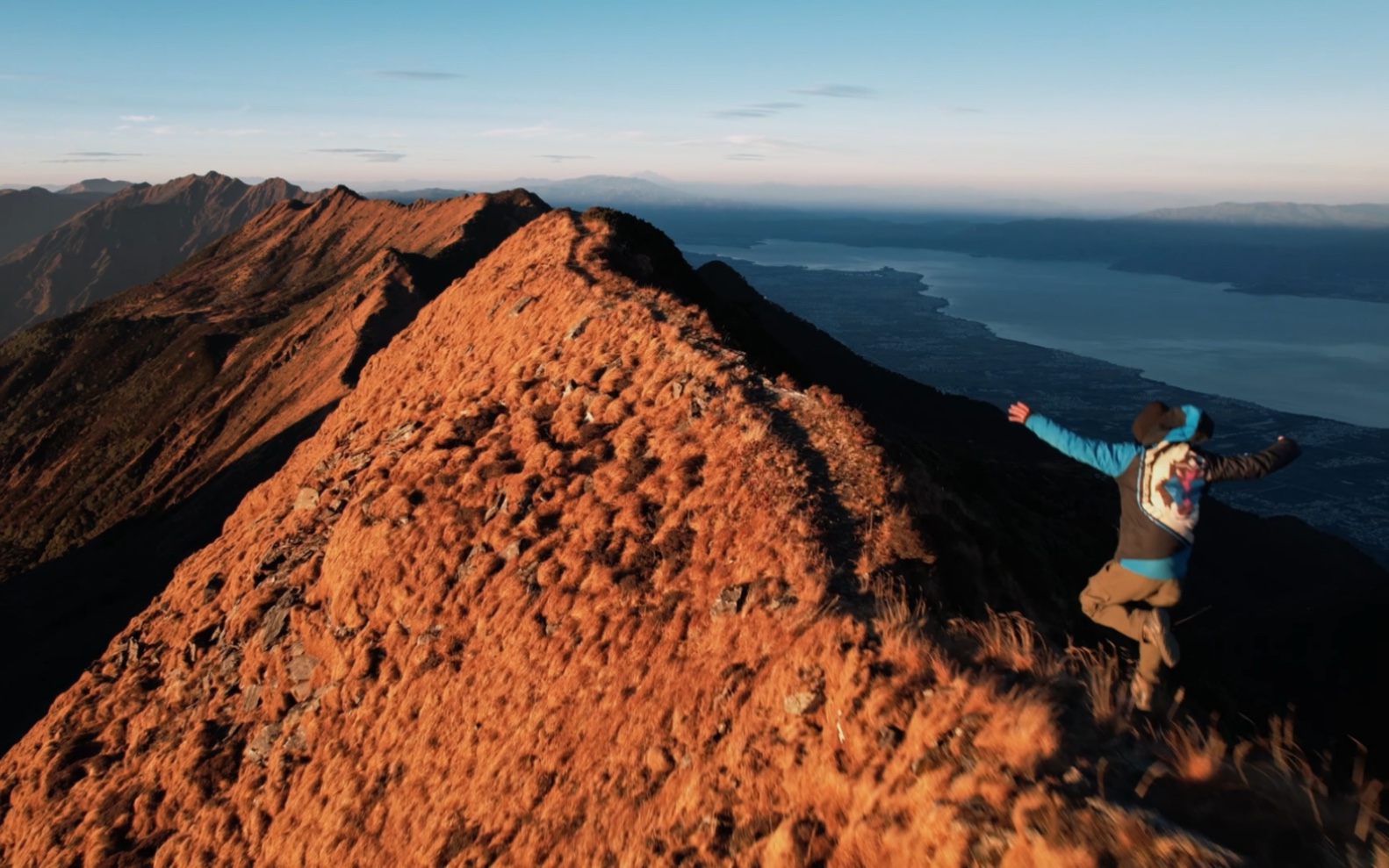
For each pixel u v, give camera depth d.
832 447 14.88
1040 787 5.20
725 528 13.22
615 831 9.15
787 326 82.69
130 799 16.34
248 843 14.31
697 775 8.78
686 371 18.28
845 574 11.28
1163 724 5.95
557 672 12.72
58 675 46.44
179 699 18.16
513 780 11.50
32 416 150.62
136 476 105.88
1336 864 4.39
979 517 16.08
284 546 20.73
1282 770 5.27
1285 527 61.59
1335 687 28.80
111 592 58.97
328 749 14.79
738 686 9.70
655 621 12.31
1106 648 13.55
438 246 133.88
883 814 6.12
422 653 14.91
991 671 7.12
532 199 148.62
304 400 81.81
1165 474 5.33
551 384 20.56
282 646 17.39
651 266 30.62
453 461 18.81
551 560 14.74
